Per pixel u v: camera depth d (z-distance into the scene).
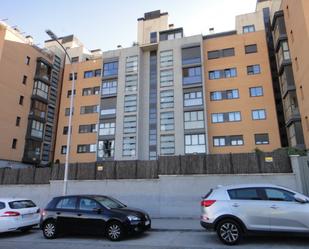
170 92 33.44
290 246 7.73
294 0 25.69
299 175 13.14
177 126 31.81
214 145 31.58
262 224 8.05
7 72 34.09
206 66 34.53
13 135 33.91
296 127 25.70
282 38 28.64
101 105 36.22
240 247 7.81
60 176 17.98
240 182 13.96
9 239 10.81
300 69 25.23
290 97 26.80
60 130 40.28
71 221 10.33
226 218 8.37
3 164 32.03
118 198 15.88
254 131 30.80
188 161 15.19
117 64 37.16
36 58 39.22
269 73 32.09
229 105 32.41
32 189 18.38
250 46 33.91
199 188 14.49
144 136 33.59
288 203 8.05
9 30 35.19
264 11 37.09
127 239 9.84
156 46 36.38
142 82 35.88
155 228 11.47
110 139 34.25
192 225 12.05
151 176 15.99
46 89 39.88
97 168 17.16
